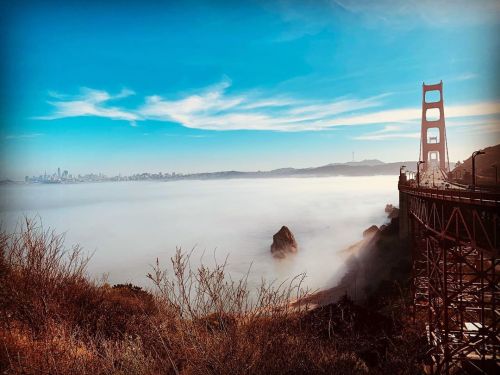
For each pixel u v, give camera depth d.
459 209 15.51
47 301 5.24
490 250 13.05
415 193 23.88
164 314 4.43
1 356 3.96
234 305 4.08
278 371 3.89
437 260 21.52
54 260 6.14
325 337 4.72
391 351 5.32
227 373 3.69
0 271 5.54
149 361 4.23
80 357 4.11
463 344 17.94
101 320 5.41
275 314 4.16
